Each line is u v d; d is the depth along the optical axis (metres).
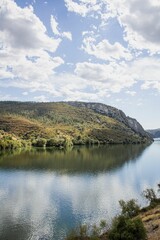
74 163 141.25
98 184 91.31
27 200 70.75
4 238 47.44
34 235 48.75
